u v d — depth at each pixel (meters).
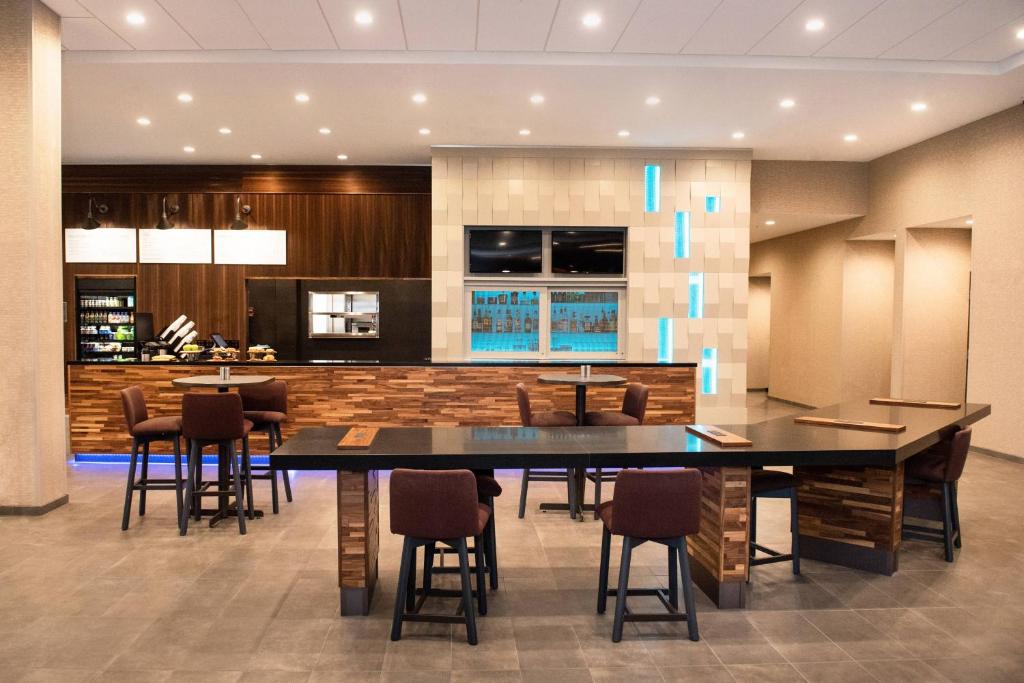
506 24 5.32
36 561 4.18
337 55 5.88
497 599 3.67
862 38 5.57
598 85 6.48
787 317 12.46
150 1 4.93
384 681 2.80
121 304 9.91
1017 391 7.16
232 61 5.86
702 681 2.82
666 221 9.02
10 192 4.96
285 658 2.98
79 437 7.05
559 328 9.28
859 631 3.30
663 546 4.58
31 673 2.84
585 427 4.09
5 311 5.01
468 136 8.31
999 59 6.04
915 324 9.02
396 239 9.72
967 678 2.86
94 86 6.50
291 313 10.41
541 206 8.92
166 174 9.69
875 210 9.54
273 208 9.70
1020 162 7.09
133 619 3.37
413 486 3.00
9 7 4.92
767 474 4.05
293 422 7.14
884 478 4.07
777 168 9.62
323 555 4.33
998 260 7.38
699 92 6.66
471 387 7.20
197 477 5.18
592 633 3.27
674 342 9.05
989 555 4.43
